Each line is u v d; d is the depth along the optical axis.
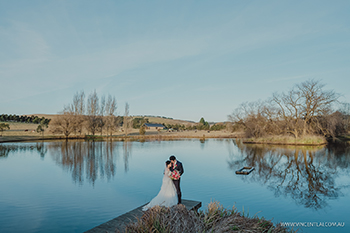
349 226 7.81
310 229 7.55
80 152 30.06
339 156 26.23
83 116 64.81
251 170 17.53
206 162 22.05
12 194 11.36
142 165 20.05
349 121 50.50
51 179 14.64
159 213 6.09
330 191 12.02
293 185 13.28
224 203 10.12
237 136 72.38
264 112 47.00
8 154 27.88
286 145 41.53
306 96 42.53
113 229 6.05
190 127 128.62
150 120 166.00
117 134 82.56
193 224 5.73
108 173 16.52
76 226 7.66
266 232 5.76
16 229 7.41
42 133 66.81
